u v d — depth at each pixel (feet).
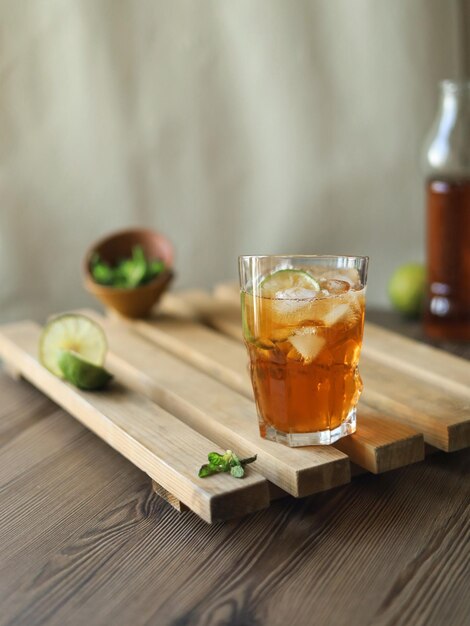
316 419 2.12
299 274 2.12
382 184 4.04
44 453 2.44
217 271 4.08
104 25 3.77
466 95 3.10
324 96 3.95
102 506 2.15
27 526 2.08
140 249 3.28
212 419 2.30
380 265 4.10
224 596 1.81
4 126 3.77
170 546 1.98
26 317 3.95
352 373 2.16
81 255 3.96
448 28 3.93
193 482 1.97
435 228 3.17
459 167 3.14
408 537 1.98
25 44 3.73
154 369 2.66
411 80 3.96
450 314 3.18
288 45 3.89
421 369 2.61
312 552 1.94
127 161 3.92
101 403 2.42
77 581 1.87
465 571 1.86
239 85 3.93
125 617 1.76
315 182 4.02
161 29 3.83
